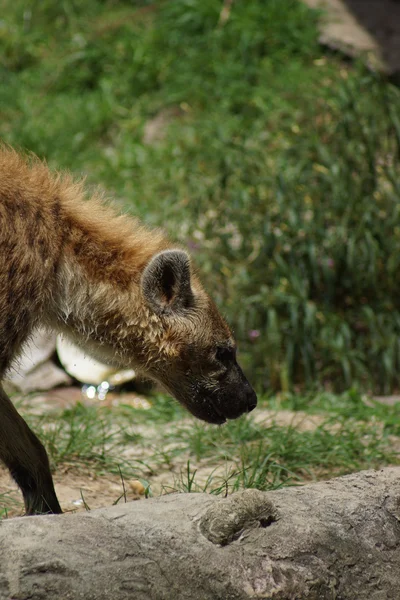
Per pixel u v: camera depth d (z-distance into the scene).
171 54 19.00
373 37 19.20
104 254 7.18
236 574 5.16
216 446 9.32
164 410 10.55
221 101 17.70
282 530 5.45
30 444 7.10
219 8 19.64
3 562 4.77
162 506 5.41
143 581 4.94
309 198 13.23
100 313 7.23
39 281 6.78
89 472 8.63
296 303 12.26
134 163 15.84
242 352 12.37
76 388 11.77
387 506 6.00
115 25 19.84
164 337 7.42
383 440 9.69
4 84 18.39
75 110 17.53
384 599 5.62
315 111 14.87
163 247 7.51
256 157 14.23
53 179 7.33
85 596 4.79
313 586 5.34
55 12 20.27
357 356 12.40
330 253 12.82
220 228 13.47
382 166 13.43
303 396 11.83
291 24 19.17
